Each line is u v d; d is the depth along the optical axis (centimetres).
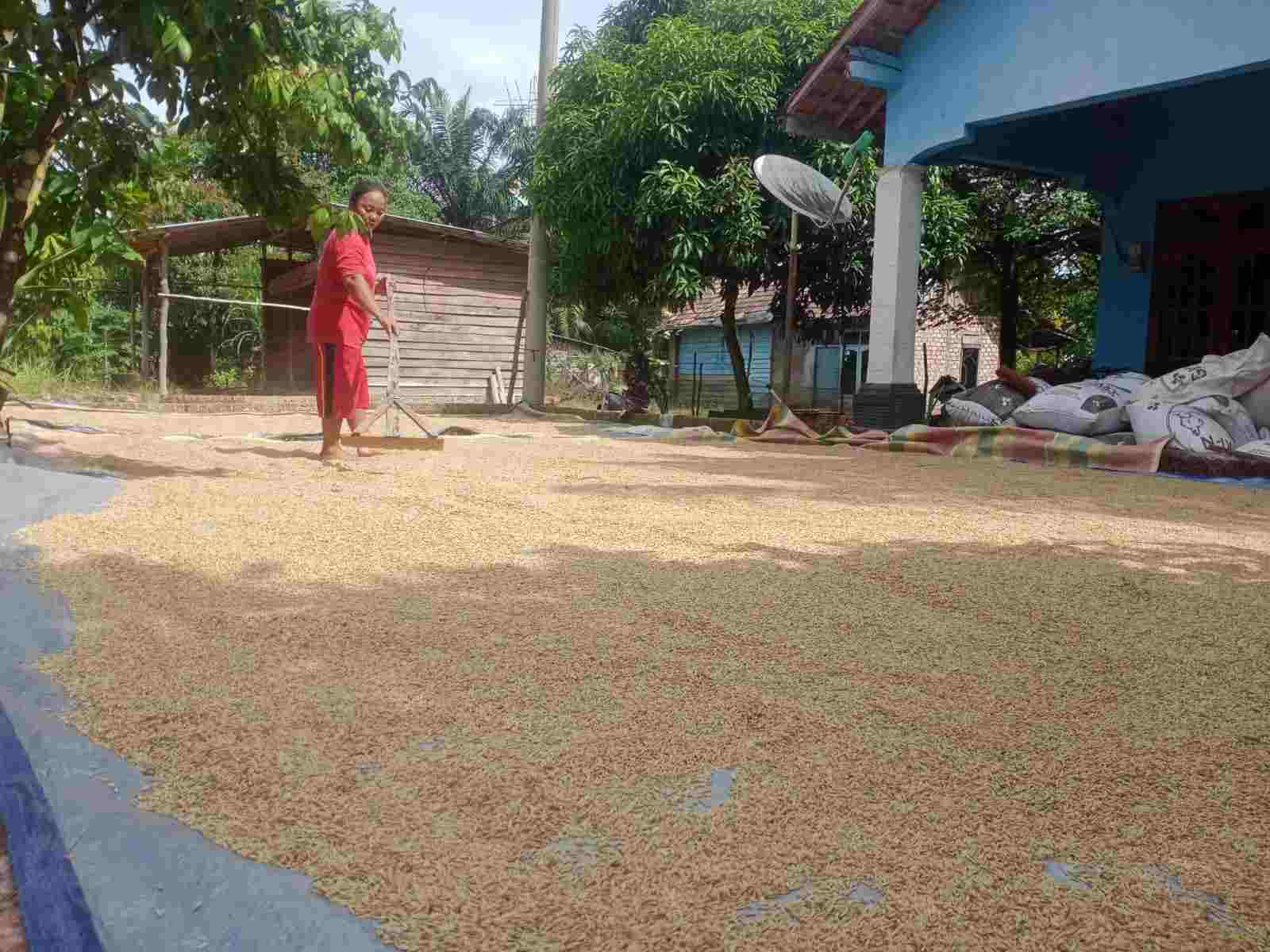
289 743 139
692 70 998
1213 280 880
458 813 120
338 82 354
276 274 1639
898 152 802
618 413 1038
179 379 1747
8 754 138
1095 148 927
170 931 100
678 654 182
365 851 111
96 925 101
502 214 3319
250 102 353
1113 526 347
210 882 106
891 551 284
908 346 810
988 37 732
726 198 991
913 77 787
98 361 1423
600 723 148
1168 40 627
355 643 185
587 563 257
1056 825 121
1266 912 103
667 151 1015
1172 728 153
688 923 99
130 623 196
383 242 1361
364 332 487
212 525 295
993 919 100
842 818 120
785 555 273
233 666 172
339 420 479
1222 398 602
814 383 1969
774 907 102
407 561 255
